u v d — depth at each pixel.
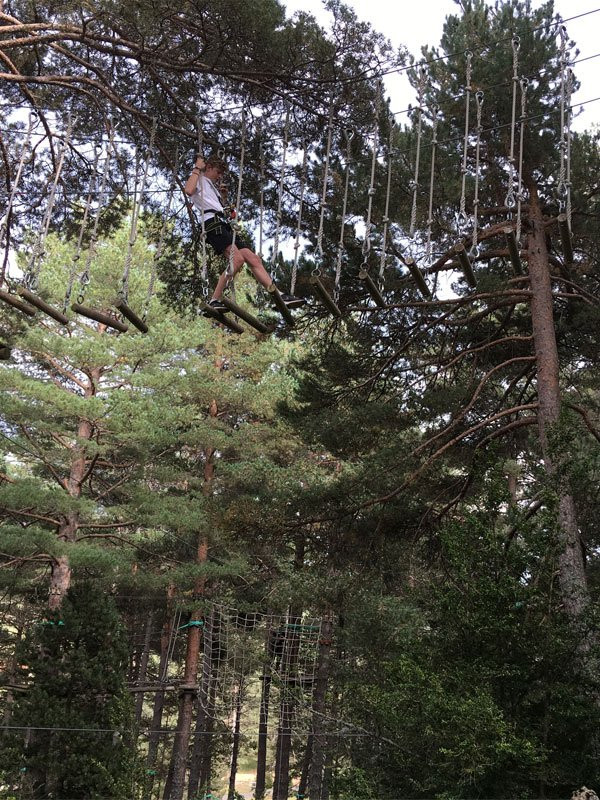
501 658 8.11
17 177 6.88
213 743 27.66
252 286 22.44
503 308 13.69
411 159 11.45
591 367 14.57
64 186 9.93
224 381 23.31
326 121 8.96
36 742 13.16
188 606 21.05
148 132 8.63
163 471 21.81
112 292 21.39
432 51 12.34
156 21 8.04
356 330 13.30
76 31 7.96
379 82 6.81
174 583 21.02
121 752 13.52
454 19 12.68
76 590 14.64
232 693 18.75
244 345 23.78
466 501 12.80
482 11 12.18
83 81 8.13
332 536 13.25
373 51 8.55
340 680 14.38
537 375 11.77
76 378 22.06
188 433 21.72
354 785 8.48
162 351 22.36
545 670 8.00
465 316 13.73
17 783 12.77
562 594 8.52
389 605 13.92
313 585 14.60
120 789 13.12
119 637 14.42
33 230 10.20
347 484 12.38
